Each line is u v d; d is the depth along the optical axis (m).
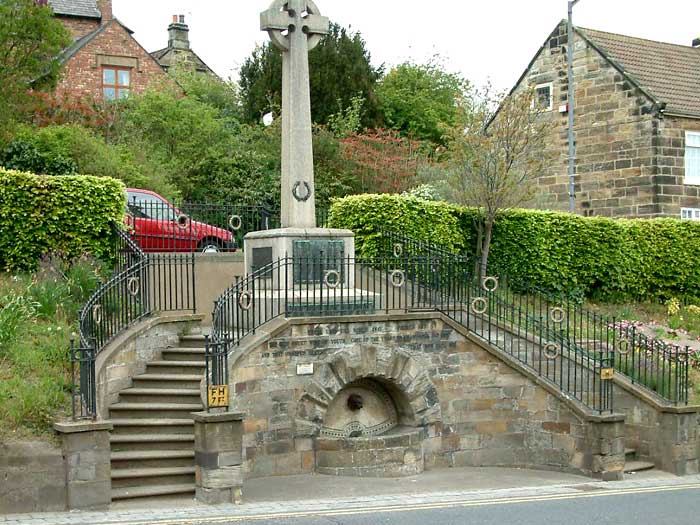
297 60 18.03
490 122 25.88
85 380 13.65
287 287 17.05
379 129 36.72
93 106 35.00
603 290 26.17
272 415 16.33
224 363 14.88
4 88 26.31
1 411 13.40
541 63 34.28
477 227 24.22
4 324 15.46
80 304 17.58
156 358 17.28
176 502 13.72
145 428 15.38
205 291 20.41
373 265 18.50
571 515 13.16
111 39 40.94
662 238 27.25
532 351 18.70
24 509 12.80
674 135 31.66
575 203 33.34
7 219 19.08
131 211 22.23
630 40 34.66
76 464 12.99
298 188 18.02
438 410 17.84
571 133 29.75
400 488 15.58
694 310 26.19
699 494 15.48
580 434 17.42
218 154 33.22
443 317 18.05
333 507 13.55
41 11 26.64
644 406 18.72
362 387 17.89
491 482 16.39
